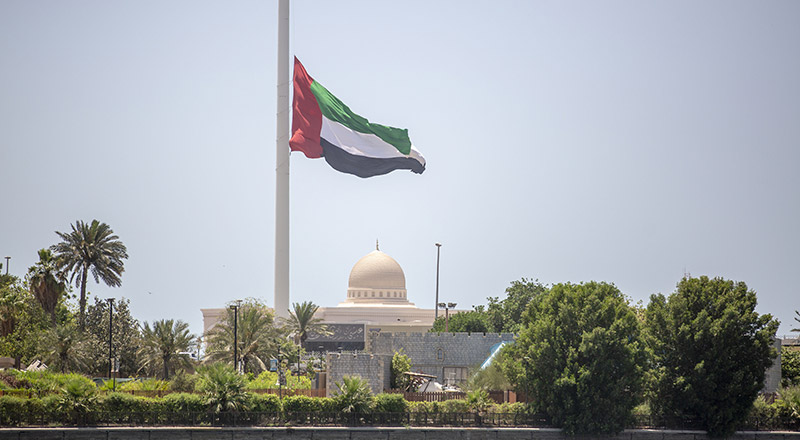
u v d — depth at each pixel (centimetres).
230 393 7956
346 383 8200
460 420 8281
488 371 9650
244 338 9988
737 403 8538
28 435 7256
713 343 8644
